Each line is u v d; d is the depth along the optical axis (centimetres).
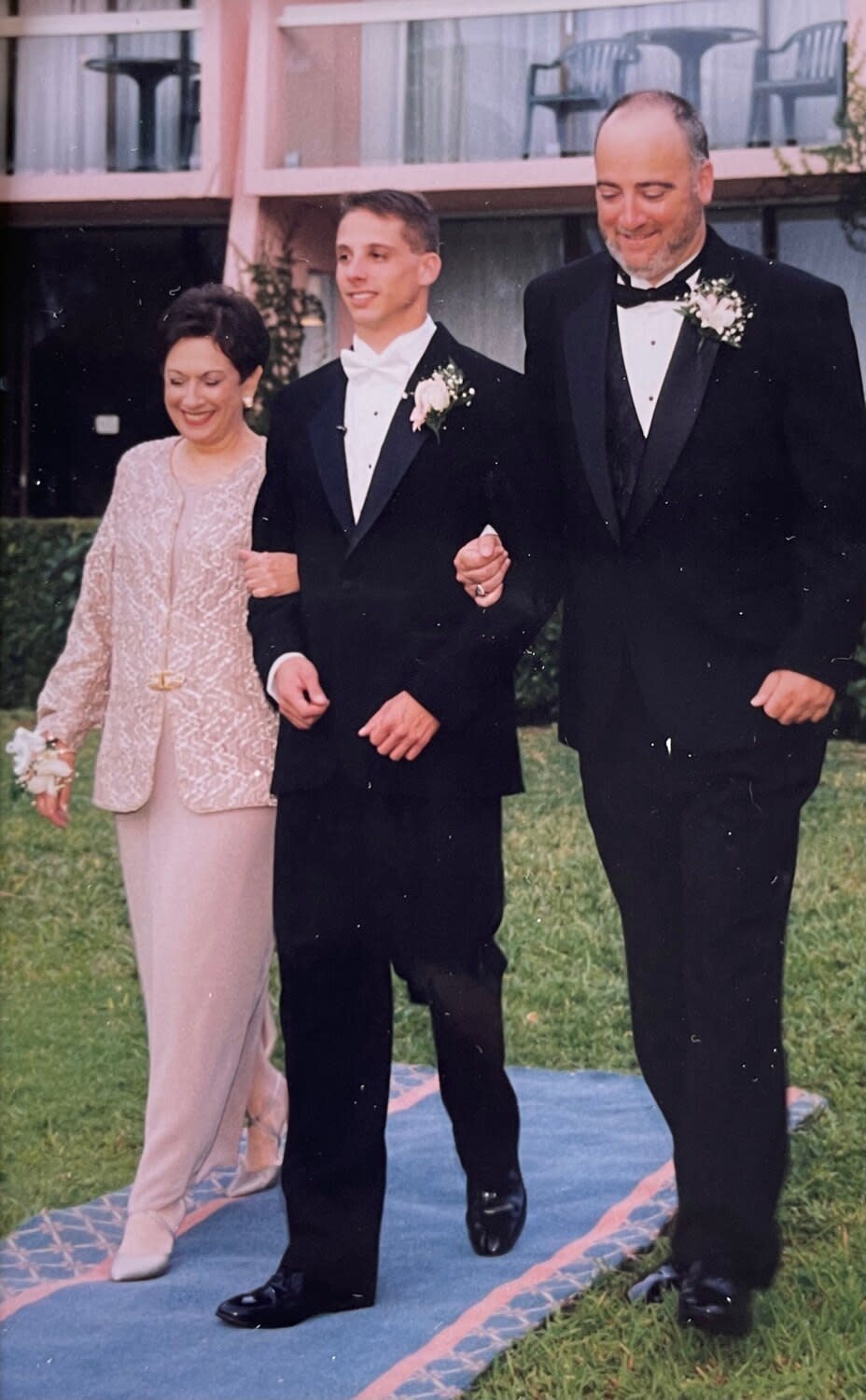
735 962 218
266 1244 246
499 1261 235
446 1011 230
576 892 286
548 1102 279
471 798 222
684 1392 209
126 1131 274
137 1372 211
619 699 223
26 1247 245
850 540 215
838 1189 248
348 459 220
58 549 329
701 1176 219
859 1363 212
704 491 215
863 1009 290
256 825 233
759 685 217
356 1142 224
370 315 219
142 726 236
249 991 238
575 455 220
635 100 215
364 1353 213
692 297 213
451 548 219
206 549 234
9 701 348
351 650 219
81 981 313
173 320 235
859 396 215
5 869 348
